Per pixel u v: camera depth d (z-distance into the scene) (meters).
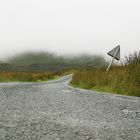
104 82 13.64
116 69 14.05
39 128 4.44
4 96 8.64
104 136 4.09
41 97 8.81
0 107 6.27
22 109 6.18
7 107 6.34
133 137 4.07
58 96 9.30
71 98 8.71
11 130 4.25
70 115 5.66
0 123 4.68
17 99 7.97
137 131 4.44
